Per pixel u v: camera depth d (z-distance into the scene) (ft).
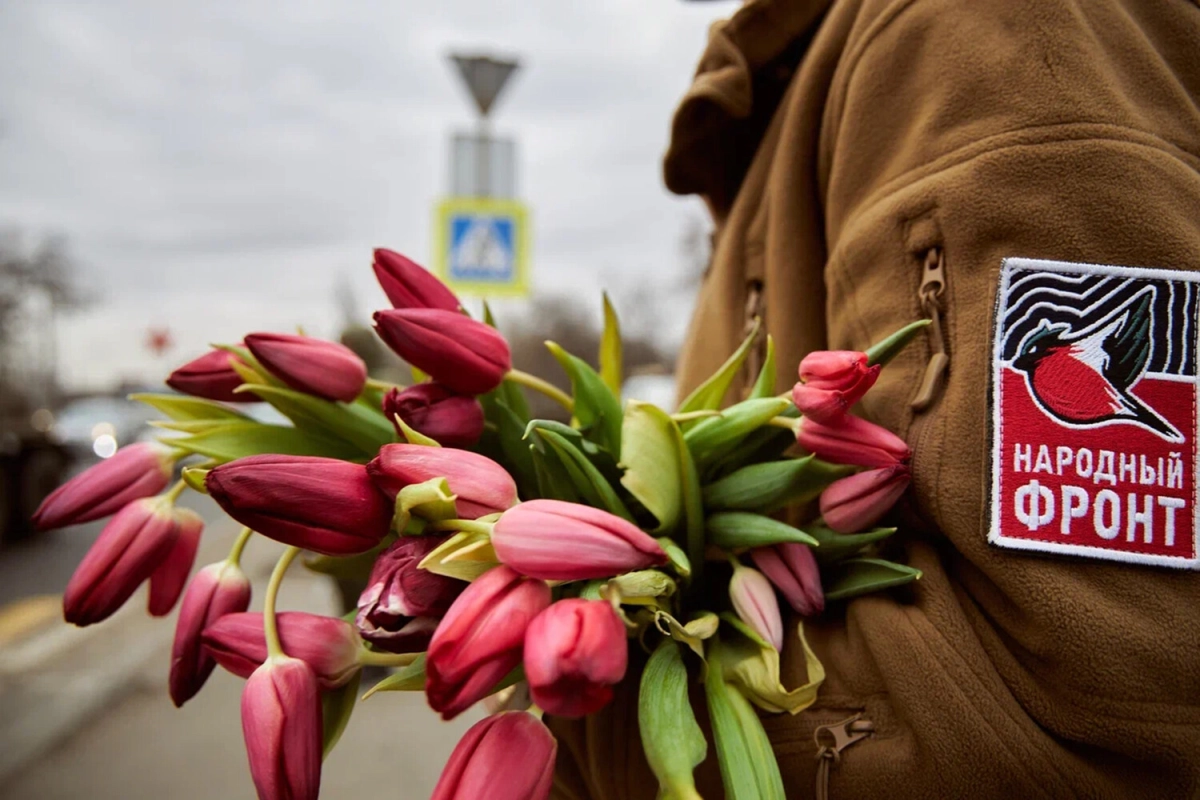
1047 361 1.37
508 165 13.80
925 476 1.46
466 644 1.10
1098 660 1.28
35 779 8.32
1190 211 1.39
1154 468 1.32
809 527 1.66
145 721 9.83
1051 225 1.40
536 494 1.73
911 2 1.67
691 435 1.60
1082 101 1.42
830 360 1.42
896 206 1.58
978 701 1.35
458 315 1.59
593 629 1.07
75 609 1.58
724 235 2.37
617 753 1.62
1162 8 1.61
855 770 1.46
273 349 1.61
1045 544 1.33
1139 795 1.32
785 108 2.20
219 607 1.57
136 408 38.19
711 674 1.47
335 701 1.49
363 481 1.32
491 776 1.21
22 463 21.27
